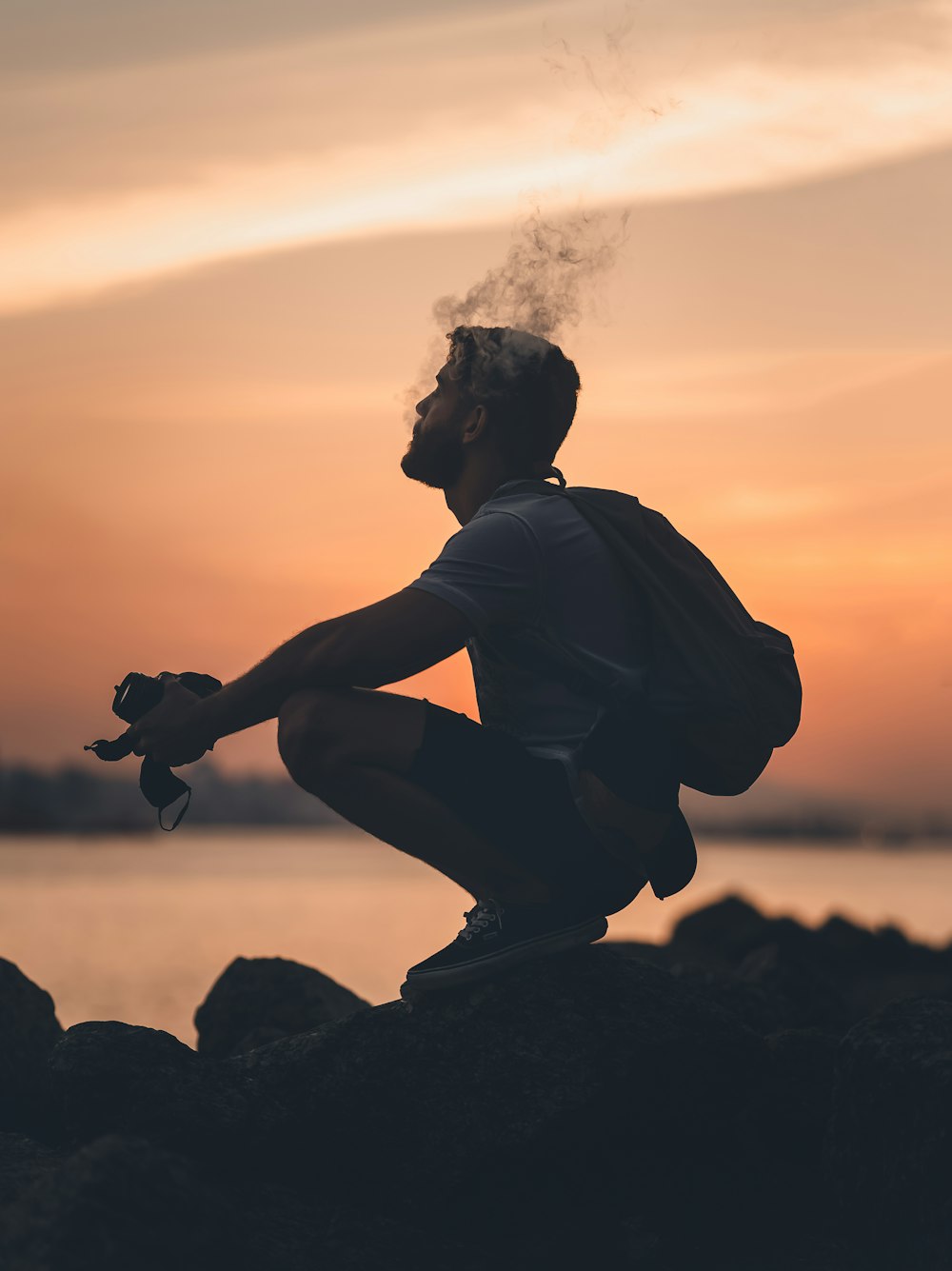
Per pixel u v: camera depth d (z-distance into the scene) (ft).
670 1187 10.52
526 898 9.89
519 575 9.59
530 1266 9.91
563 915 9.95
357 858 418.72
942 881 256.11
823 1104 11.19
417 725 9.48
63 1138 14.26
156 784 10.21
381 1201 10.23
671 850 9.89
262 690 9.45
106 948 86.38
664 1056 10.39
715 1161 10.75
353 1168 10.30
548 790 9.57
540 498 10.11
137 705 10.00
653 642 9.84
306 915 136.77
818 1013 21.90
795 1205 10.71
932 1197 9.41
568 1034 10.37
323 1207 10.07
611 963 10.98
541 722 9.94
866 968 36.37
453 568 9.56
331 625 9.44
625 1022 10.46
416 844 9.63
